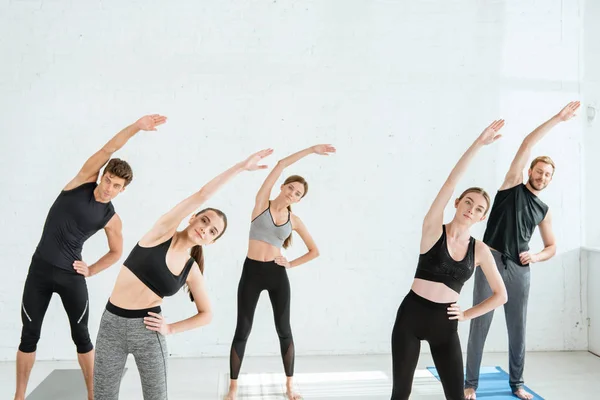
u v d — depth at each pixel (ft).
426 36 15.80
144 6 15.01
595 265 15.98
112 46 14.90
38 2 14.70
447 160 15.85
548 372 14.34
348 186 15.58
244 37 15.28
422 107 15.79
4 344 14.61
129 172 10.82
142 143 14.98
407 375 9.43
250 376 13.74
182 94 15.10
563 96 16.17
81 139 14.82
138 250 8.50
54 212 10.98
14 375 13.50
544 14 16.12
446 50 15.85
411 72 15.75
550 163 12.25
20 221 14.66
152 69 15.02
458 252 9.52
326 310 15.58
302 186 12.21
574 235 16.33
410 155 15.75
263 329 15.48
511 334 12.50
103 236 14.85
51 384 12.84
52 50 14.74
